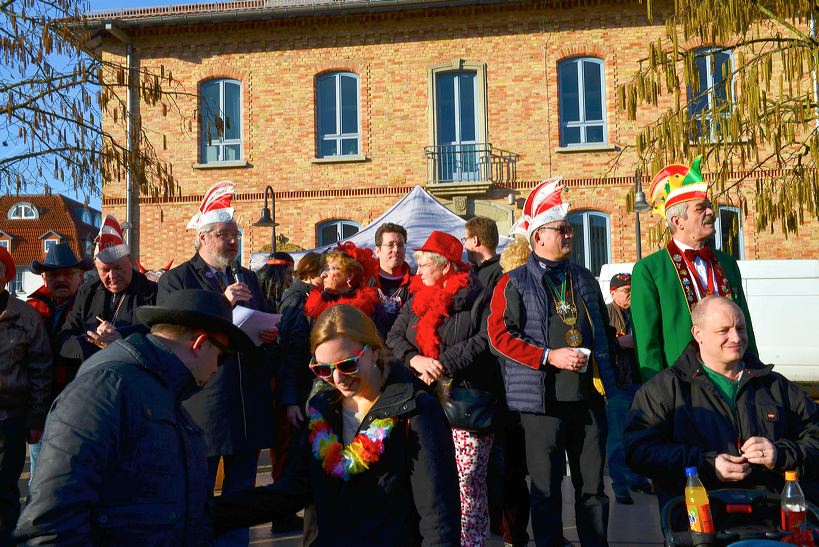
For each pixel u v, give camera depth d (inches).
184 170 717.9
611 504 241.6
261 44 719.1
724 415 129.6
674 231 178.4
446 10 696.4
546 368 163.9
